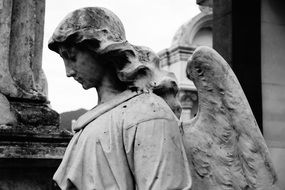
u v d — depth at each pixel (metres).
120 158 1.69
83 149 1.75
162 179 1.61
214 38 5.76
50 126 3.61
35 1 3.85
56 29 1.81
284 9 5.68
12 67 3.70
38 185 3.45
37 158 3.38
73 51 1.81
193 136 1.86
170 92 1.85
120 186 1.67
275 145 5.47
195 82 1.82
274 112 5.52
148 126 1.67
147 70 1.80
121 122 1.72
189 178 1.68
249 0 5.54
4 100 3.52
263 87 5.52
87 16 1.77
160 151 1.64
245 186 1.76
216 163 1.81
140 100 1.74
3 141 3.31
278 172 5.43
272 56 5.60
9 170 3.35
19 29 3.75
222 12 5.62
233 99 1.75
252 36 5.50
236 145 1.78
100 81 1.87
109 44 1.74
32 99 3.68
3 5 3.65
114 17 1.83
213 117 1.81
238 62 5.41
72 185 1.76
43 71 4.08
